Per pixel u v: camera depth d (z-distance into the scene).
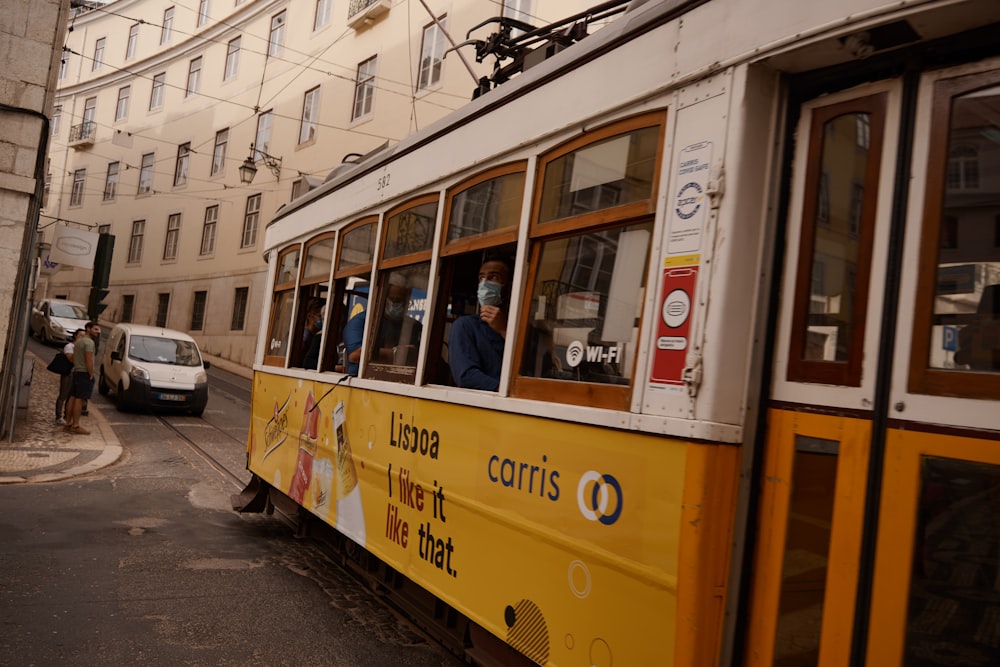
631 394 2.66
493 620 3.30
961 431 1.93
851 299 2.22
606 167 2.95
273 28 27.89
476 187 3.85
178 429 14.03
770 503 2.35
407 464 4.18
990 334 1.92
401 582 4.71
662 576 2.43
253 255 27.11
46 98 10.53
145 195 34.47
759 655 2.32
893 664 2.00
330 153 23.52
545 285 3.23
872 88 2.24
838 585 2.13
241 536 6.96
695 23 2.61
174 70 33.91
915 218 2.10
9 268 10.38
